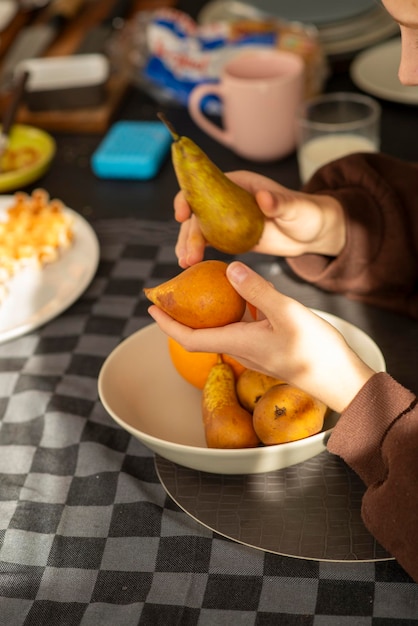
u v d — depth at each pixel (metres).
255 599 0.79
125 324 1.04
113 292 1.08
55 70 1.37
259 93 1.21
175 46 1.40
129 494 0.87
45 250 1.10
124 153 1.27
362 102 1.20
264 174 1.26
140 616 0.79
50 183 1.28
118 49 1.49
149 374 0.92
